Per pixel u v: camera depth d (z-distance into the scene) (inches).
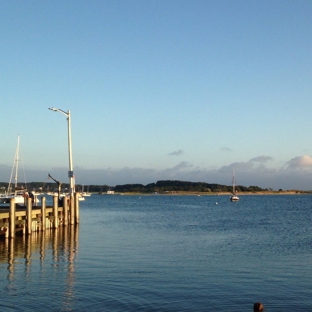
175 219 2566.4
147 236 1568.7
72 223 1770.4
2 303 670.5
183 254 1141.1
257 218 2711.6
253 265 990.4
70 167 1764.3
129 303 682.2
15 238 1328.7
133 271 907.4
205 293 743.7
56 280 815.1
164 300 700.7
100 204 5615.2
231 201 6747.1
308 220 2524.6
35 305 663.1
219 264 999.6
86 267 941.8
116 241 1393.9
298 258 1091.3
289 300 708.7
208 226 2059.5
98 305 669.3
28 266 943.0
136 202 6574.8
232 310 657.6
